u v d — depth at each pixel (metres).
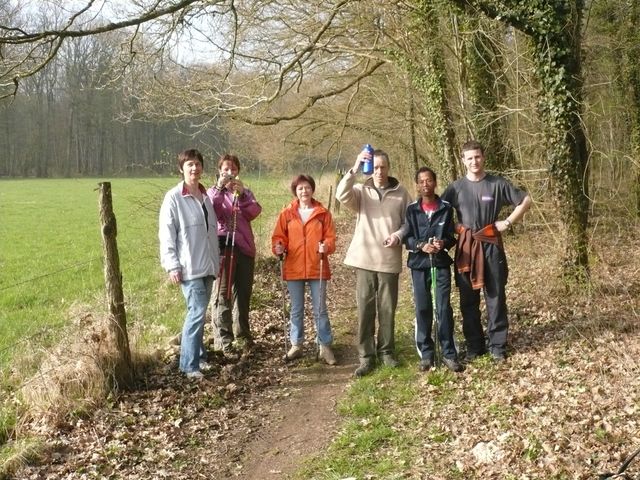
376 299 6.78
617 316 7.05
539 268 9.69
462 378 6.13
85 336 6.22
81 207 32.91
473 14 9.45
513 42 12.12
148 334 7.80
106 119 44.81
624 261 9.84
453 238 6.50
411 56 13.19
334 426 5.56
